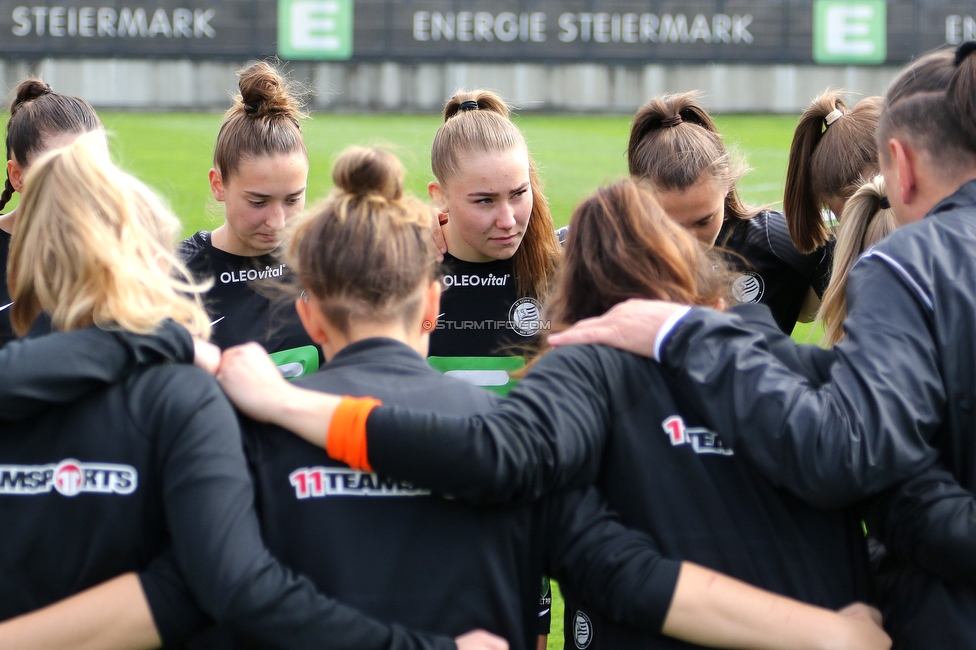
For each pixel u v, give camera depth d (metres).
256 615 5.08
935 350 5.62
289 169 10.09
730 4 68.00
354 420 5.35
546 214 10.55
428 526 5.53
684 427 5.80
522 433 5.38
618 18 68.06
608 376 5.83
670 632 5.49
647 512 5.76
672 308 5.89
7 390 5.09
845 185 9.64
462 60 67.94
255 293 10.79
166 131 55.97
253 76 10.21
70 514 5.34
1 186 29.56
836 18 67.62
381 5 67.12
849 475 5.23
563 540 5.77
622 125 63.38
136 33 65.38
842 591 5.74
